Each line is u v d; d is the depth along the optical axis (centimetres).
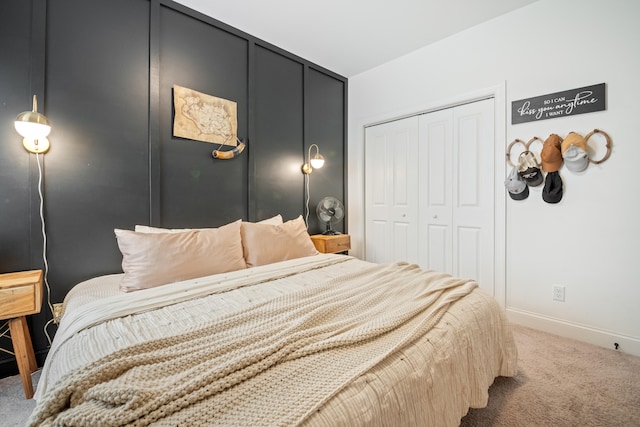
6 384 156
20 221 166
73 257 181
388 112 321
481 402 115
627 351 187
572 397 143
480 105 257
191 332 95
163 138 215
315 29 258
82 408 62
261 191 277
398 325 105
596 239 200
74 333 103
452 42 268
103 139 190
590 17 200
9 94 162
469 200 265
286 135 298
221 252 185
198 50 234
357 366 83
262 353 82
